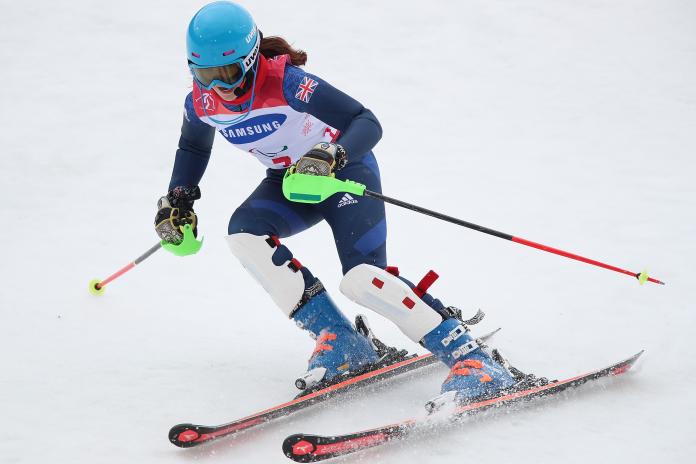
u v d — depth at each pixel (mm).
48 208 24328
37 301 17844
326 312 13469
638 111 32625
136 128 30656
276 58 12672
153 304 18031
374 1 43219
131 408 12898
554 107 33406
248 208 13438
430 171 27953
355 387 13164
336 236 13367
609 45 39156
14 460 11188
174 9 41531
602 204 24500
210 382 14016
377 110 33250
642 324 16438
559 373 14484
